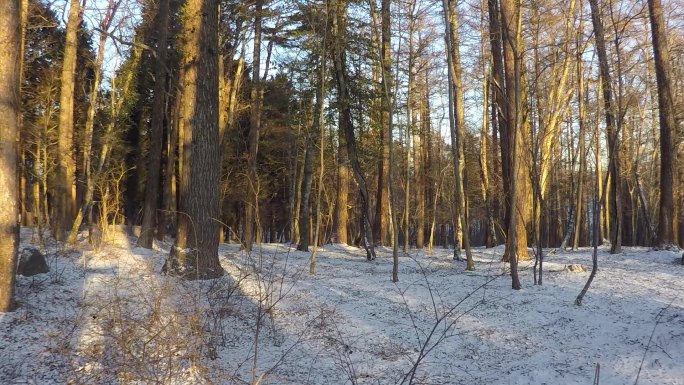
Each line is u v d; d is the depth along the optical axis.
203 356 6.10
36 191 20.12
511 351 6.62
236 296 8.48
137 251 13.48
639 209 33.53
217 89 10.41
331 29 14.11
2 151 6.70
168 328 5.89
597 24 11.39
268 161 30.06
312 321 7.27
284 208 33.78
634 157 26.64
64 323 6.58
